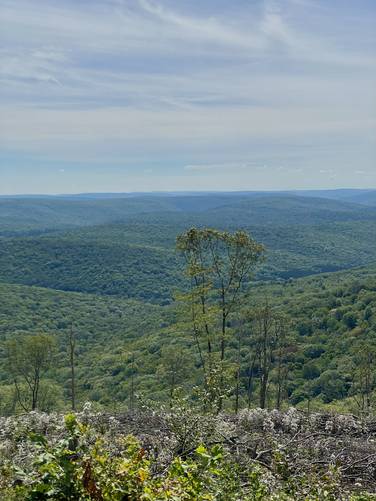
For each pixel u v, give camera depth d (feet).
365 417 35.99
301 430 31.55
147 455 23.36
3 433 30.30
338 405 93.40
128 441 16.44
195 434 25.89
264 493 18.67
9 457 26.25
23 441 28.60
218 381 38.01
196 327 66.08
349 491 21.20
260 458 27.40
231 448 27.63
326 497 18.33
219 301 70.85
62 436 27.71
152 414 32.17
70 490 12.96
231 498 16.87
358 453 27.53
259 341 104.94
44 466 13.21
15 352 110.52
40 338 111.34
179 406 26.37
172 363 114.83
